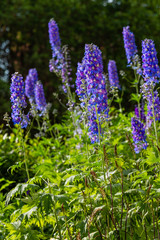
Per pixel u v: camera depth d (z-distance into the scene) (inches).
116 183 94.7
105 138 115.1
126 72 175.8
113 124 142.0
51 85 196.1
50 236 93.7
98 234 90.0
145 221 91.8
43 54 203.2
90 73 97.3
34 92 150.6
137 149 104.9
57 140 138.6
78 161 111.7
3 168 132.0
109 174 93.6
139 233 90.0
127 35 130.1
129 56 130.7
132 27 202.8
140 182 98.0
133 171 98.0
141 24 204.1
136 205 91.0
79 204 95.0
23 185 92.0
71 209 98.3
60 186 97.3
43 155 137.3
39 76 202.7
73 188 95.7
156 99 106.7
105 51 194.9
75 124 130.7
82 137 122.6
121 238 89.3
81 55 158.1
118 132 133.0
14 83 103.3
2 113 192.1
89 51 97.3
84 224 90.7
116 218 91.2
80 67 104.2
